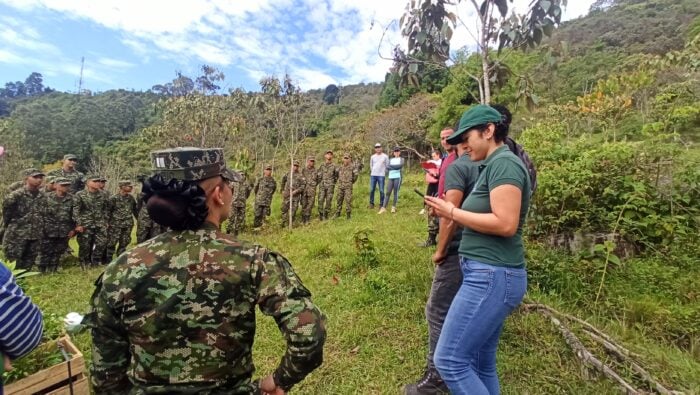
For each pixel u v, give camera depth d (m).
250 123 11.91
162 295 1.13
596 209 4.51
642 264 3.93
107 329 1.19
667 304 3.31
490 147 1.83
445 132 3.00
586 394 2.32
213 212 1.27
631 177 4.67
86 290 5.07
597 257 4.04
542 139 6.36
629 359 2.53
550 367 2.62
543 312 3.14
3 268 1.14
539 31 2.91
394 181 9.06
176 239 1.20
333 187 9.35
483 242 1.78
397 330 3.28
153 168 1.25
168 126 12.41
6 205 5.96
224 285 1.15
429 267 4.29
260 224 9.09
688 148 5.50
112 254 6.88
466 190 2.24
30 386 2.15
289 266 1.29
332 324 3.46
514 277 1.76
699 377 2.38
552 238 4.58
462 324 1.80
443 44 3.13
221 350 1.15
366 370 2.81
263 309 1.20
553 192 4.58
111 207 6.85
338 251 5.60
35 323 1.18
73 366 2.30
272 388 1.28
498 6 2.94
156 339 1.13
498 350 2.82
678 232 4.18
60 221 6.28
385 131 22.12
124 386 1.27
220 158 1.29
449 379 1.83
